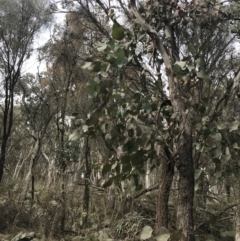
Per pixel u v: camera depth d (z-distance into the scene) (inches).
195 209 259.3
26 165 754.2
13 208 376.5
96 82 109.1
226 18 167.8
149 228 104.5
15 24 487.5
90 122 114.3
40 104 526.6
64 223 346.0
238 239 204.1
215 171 136.6
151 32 138.3
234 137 127.0
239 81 147.3
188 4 155.4
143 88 141.6
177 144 120.0
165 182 152.4
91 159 385.4
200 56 120.2
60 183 378.0
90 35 398.0
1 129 633.0
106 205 335.0
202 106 127.4
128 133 113.4
